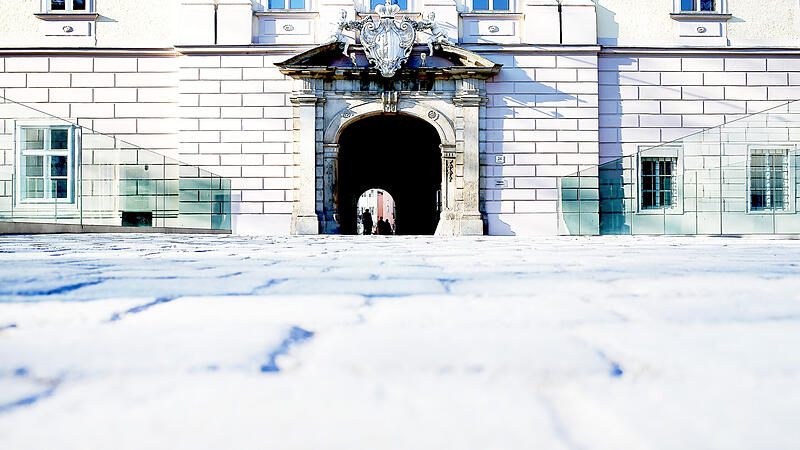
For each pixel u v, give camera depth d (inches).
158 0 585.9
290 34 580.1
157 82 584.7
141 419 26.6
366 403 28.7
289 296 71.9
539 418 26.2
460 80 573.9
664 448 22.5
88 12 579.5
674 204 586.6
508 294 74.3
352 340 43.9
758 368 34.4
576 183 578.9
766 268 115.0
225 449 23.0
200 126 572.4
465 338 44.6
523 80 580.4
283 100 573.6
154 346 41.4
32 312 57.7
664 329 48.1
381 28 562.6
